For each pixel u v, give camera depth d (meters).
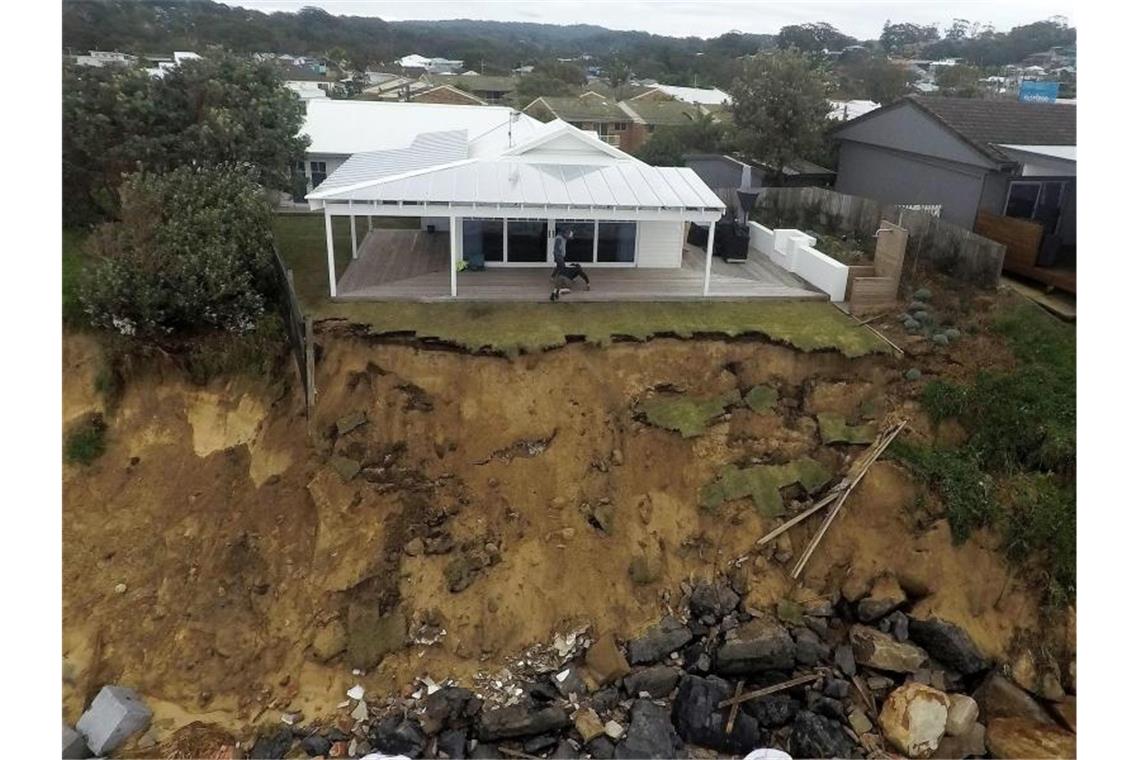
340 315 17.42
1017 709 13.50
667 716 13.43
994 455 15.90
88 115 21.42
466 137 25.69
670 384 16.92
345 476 15.77
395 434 16.17
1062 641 13.89
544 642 14.57
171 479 16.19
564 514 15.69
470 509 15.67
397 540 15.34
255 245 17.86
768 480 15.97
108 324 16.84
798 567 15.16
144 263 16.75
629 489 15.96
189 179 18.50
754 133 29.92
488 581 15.03
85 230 22.22
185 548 15.34
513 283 19.73
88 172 22.11
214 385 17.00
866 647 14.14
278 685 13.82
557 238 18.70
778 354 17.34
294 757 12.68
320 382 16.64
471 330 17.05
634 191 19.08
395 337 16.89
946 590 14.72
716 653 14.09
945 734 13.09
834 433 16.45
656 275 21.00
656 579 15.22
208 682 13.83
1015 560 14.57
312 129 31.73
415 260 21.45
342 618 14.55
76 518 15.66
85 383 16.88
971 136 22.62
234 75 24.12
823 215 26.39
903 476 15.68
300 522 15.56
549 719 13.06
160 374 16.97
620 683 13.91
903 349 17.48
